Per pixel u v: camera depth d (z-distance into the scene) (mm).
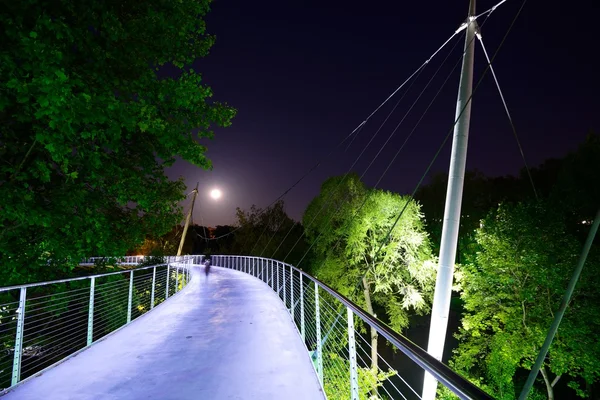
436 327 9508
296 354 5848
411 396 17922
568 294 4406
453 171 9984
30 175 7816
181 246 30359
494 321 14500
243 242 49844
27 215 6984
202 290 15672
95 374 4918
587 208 17031
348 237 24766
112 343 6570
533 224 13398
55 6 6781
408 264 23641
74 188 8336
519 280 13930
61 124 5996
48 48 5738
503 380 14023
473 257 15891
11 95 6672
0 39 6293
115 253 10484
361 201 24953
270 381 4645
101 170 9047
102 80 7109
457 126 10141
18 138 7570
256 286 17500
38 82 5500
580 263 4398
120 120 7156
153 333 7371
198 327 7941
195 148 9469
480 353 17000
